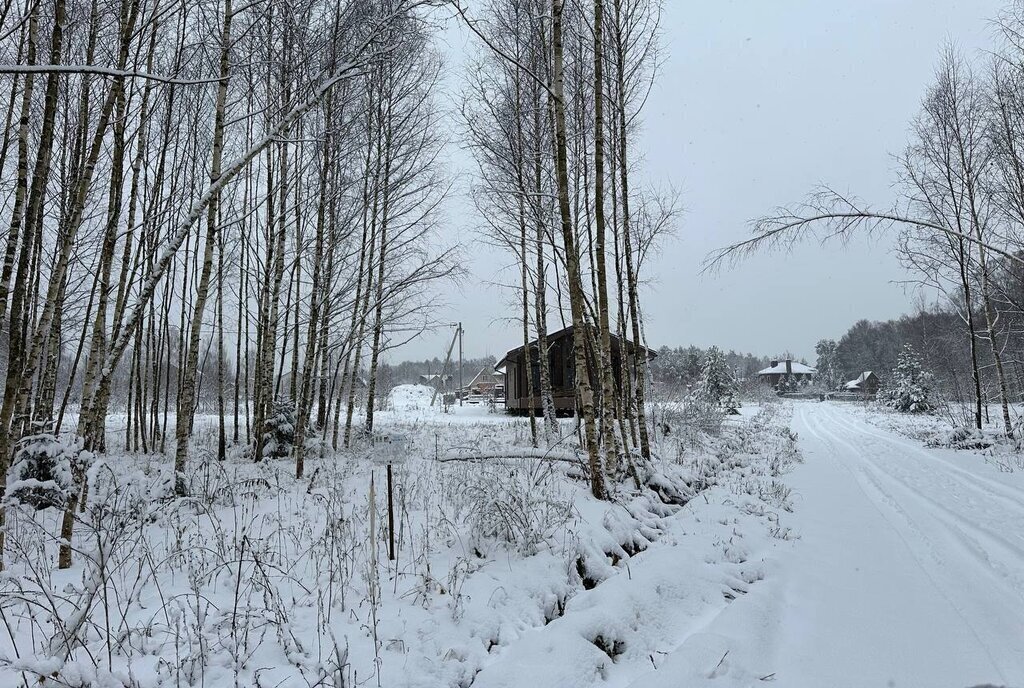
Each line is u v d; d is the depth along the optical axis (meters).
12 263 5.36
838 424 31.62
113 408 30.78
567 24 9.38
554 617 4.85
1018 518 7.82
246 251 15.45
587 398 8.20
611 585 5.03
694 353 64.50
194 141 12.98
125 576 4.86
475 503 6.56
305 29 8.66
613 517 6.94
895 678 3.72
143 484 7.30
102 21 8.41
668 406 18.42
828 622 4.66
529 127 12.74
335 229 13.23
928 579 5.57
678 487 9.77
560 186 8.37
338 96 11.94
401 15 7.39
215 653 3.57
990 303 19.22
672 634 4.52
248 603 3.80
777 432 23.97
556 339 26.39
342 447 14.99
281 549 5.67
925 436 20.73
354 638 3.86
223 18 9.16
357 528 6.50
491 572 5.21
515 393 31.39
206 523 6.81
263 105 10.88
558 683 3.48
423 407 41.69
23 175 5.52
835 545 6.98
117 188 7.84
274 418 13.11
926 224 5.37
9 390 5.24
